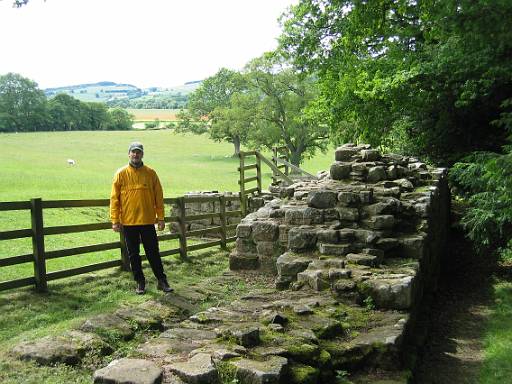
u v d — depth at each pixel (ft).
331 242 26.05
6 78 341.41
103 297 24.25
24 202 23.26
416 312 22.31
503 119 30.17
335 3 52.01
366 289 20.40
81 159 174.70
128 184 25.08
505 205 31.53
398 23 52.60
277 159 57.88
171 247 41.06
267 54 66.44
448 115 54.13
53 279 24.64
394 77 53.11
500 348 21.39
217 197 39.52
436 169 43.14
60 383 15.05
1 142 229.66
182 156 220.43
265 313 17.35
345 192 27.84
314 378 13.88
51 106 363.15
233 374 12.69
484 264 40.91
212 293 26.16
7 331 18.99
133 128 403.95
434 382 18.20
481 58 40.81
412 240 25.81
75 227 26.04
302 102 173.99
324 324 17.01
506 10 23.88
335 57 60.13
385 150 64.13
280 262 24.68
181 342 14.88
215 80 262.47
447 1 25.45
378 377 15.98
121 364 12.71
